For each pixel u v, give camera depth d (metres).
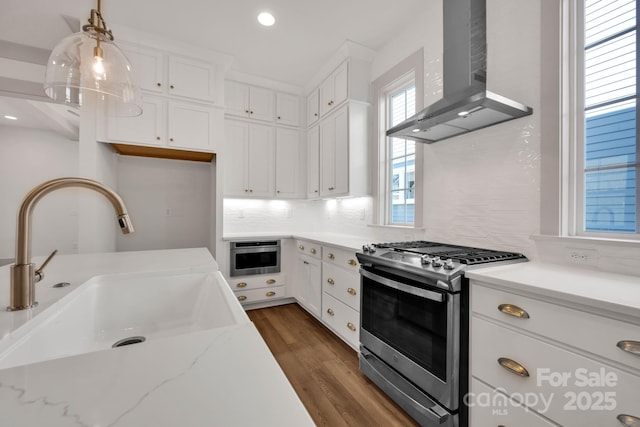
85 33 1.25
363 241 2.58
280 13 2.24
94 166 2.39
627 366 0.83
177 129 2.70
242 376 0.45
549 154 1.49
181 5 2.14
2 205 4.81
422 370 1.43
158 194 3.33
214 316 0.98
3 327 0.66
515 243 1.64
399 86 2.62
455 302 1.28
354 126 2.76
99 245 2.48
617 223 1.33
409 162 2.55
